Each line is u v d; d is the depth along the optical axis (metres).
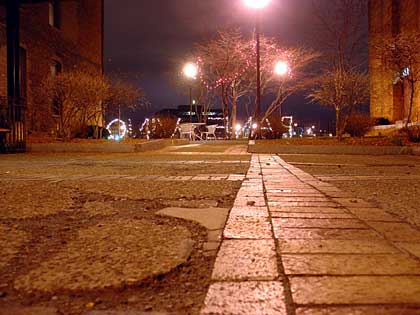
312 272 2.17
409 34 17.11
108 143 13.88
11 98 13.46
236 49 23.61
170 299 1.90
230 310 1.76
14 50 14.38
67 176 6.44
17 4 14.43
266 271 2.19
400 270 2.19
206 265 2.33
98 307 1.82
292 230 3.03
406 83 23.72
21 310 1.80
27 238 2.87
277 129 23.58
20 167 8.21
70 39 23.56
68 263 2.33
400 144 13.20
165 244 2.68
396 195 4.62
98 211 3.76
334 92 16.23
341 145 12.98
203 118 34.53
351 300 1.83
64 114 15.30
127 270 2.21
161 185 5.41
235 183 5.64
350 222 3.28
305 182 5.76
